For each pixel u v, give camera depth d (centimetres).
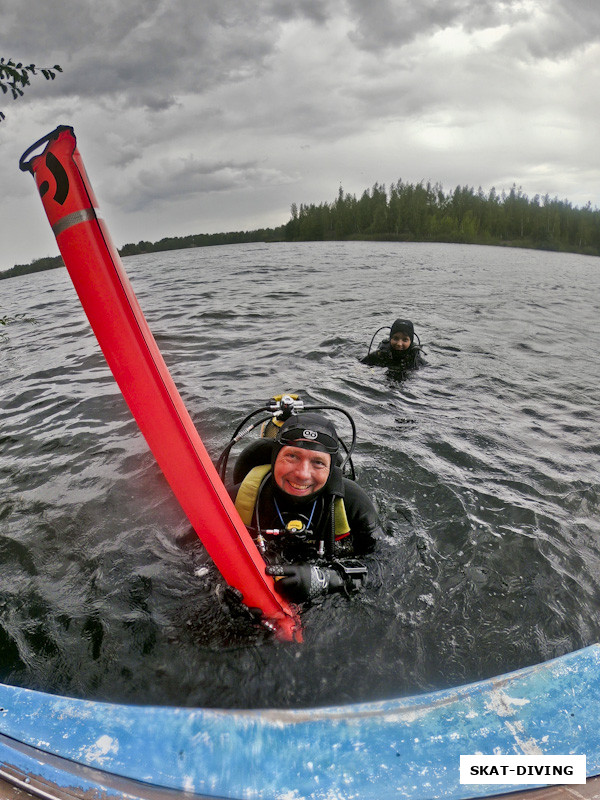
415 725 165
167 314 1021
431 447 401
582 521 311
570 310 1149
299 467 243
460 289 1477
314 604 238
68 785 143
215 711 171
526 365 654
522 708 170
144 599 246
